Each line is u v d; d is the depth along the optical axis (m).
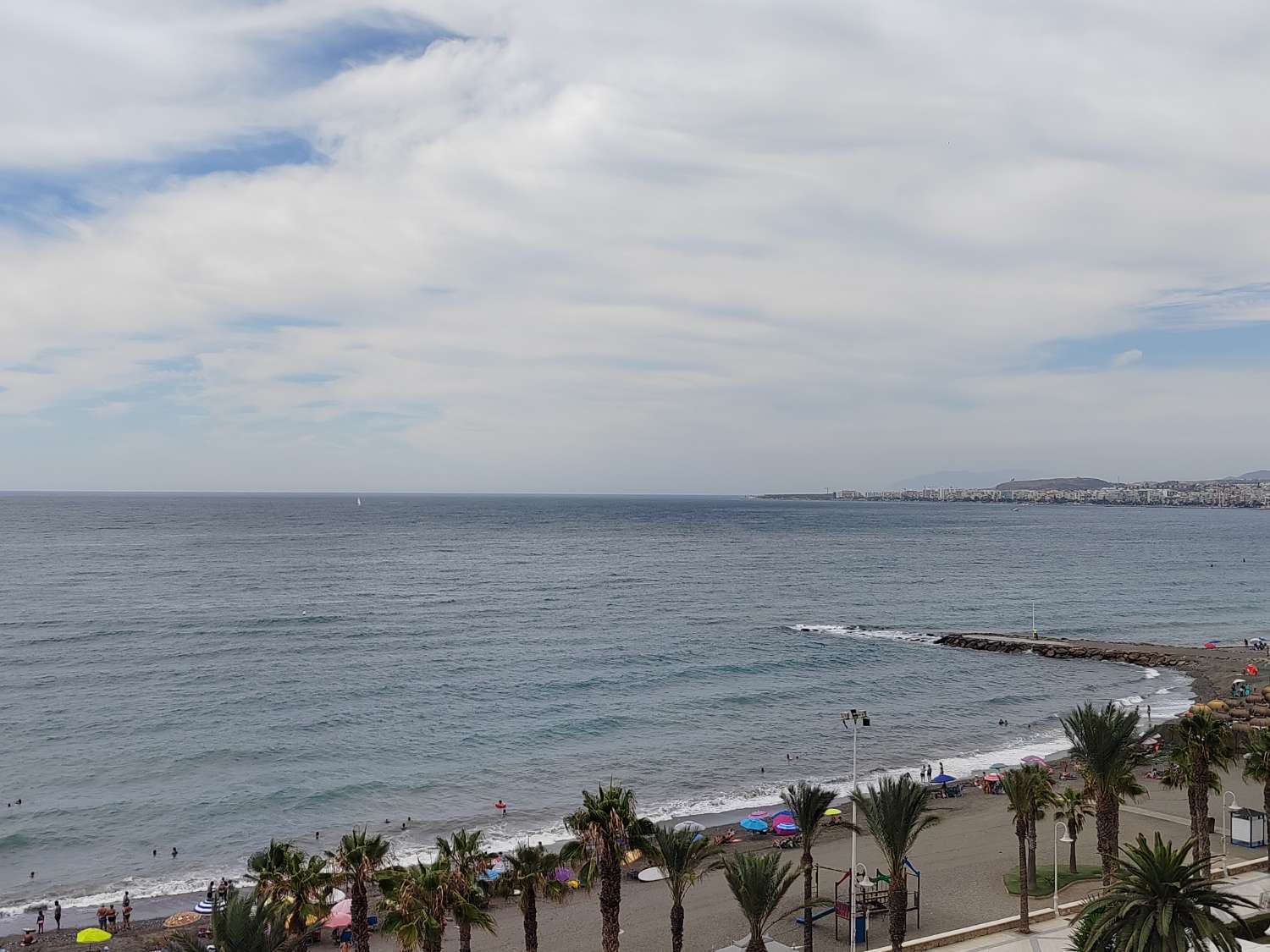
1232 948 26.11
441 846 36.28
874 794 40.28
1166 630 149.50
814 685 105.88
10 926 49.78
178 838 61.72
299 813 65.88
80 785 70.81
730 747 82.00
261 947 29.27
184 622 138.25
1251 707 87.94
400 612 151.75
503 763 76.81
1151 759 66.25
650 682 105.94
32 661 111.19
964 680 110.69
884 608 167.38
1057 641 133.00
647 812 66.25
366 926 34.84
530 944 36.94
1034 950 40.28
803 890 51.44
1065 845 57.22
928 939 40.97
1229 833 55.44
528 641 128.75
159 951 42.66
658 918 49.28
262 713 90.50
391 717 89.94
